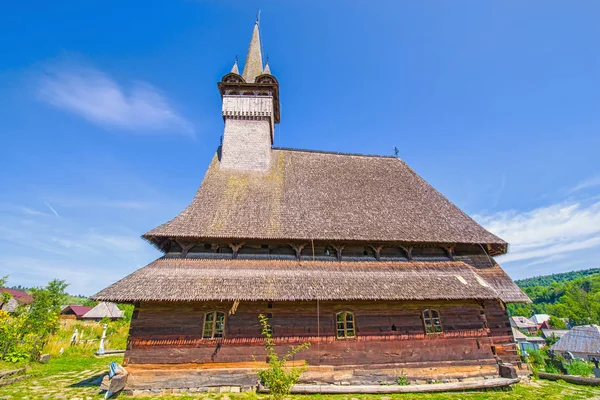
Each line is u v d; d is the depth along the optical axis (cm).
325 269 1650
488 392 1420
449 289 1608
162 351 1405
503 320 1745
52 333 2758
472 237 1878
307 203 1955
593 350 3956
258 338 1476
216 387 1377
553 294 13450
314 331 1521
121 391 1325
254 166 2220
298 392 1362
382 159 2664
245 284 1475
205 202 1831
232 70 2580
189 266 1555
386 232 1794
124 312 5556
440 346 1597
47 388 1377
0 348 1767
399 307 1638
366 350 1528
